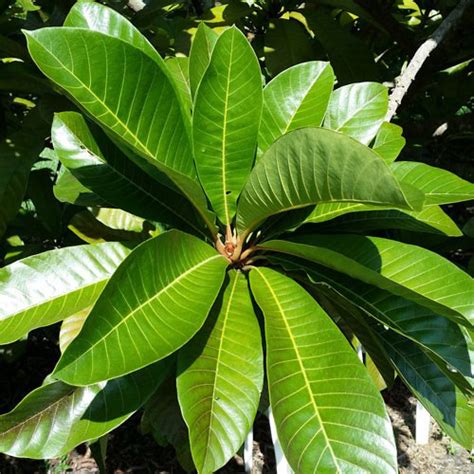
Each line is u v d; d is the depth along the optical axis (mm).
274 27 1223
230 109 686
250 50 671
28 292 665
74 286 680
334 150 506
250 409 567
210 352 597
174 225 734
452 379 583
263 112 774
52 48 571
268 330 608
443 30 893
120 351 511
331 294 674
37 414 612
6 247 1354
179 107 659
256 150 733
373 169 486
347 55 1193
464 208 1502
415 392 651
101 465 927
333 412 561
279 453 1223
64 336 779
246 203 659
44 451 602
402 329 634
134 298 548
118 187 702
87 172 699
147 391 628
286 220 735
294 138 534
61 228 1363
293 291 656
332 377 580
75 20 690
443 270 662
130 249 713
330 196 561
